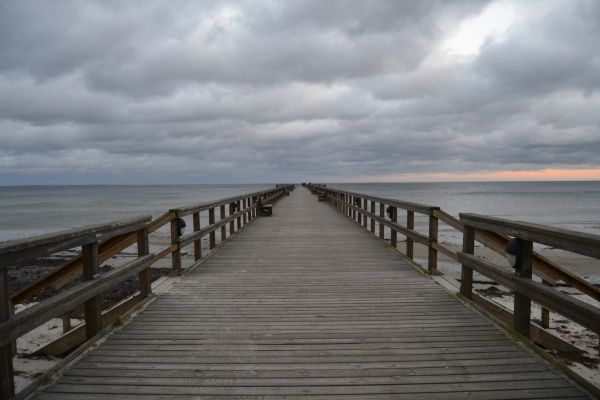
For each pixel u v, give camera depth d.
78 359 3.26
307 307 4.65
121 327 3.97
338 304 4.76
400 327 3.98
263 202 17.20
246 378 2.97
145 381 2.92
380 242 9.34
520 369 3.09
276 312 4.47
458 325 4.03
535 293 3.24
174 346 3.54
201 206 7.38
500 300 10.52
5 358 2.51
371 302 4.83
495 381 2.92
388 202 8.61
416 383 2.89
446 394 2.75
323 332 3.87
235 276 6.15
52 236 2.85
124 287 11.38
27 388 2.71
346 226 12.56
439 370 3.09
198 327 4.00
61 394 2.74
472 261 4.52
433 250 6.18
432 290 5.37
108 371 3.07
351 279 5.95
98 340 3.64
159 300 4.92
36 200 102.06
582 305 2.65
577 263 17.05
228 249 8.47
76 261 4.76
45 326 7.38
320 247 8.70
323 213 17.36
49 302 2.85
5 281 2.45
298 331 3.89
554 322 8.00
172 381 2.92
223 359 3.28
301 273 6.33
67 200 98.69
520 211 50.19
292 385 2.87
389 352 3.41
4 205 77.56
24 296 4.84
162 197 107.69
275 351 3.44
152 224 5.27
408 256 7.37
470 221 4.56
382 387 2.84
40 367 4.98
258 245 8.98
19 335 2.54
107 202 82.31
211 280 5.91
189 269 6.50
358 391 2.79
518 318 3.66
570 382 2.89
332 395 2.74
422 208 6.39
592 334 7.23
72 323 7.49
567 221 36.84
